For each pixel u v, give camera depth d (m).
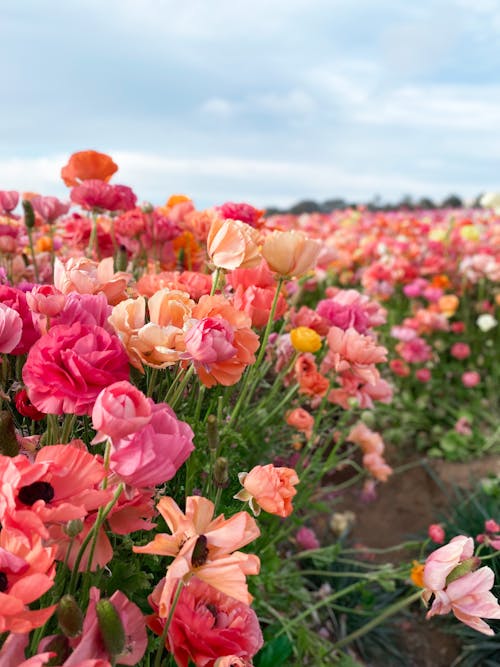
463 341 5.72
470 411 5.14
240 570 1.00
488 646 2.90
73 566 1.04
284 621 2.47
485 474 4.38
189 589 1.19
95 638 0.88
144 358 1.20
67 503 0.88
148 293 1.72
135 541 1.43
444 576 1.50
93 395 1.05
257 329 2.12
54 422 1.32
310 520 3.81
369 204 16.36
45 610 0.81
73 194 2.49
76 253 2.66
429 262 5.83
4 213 2.67
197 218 2.67
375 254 5.98
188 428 1.04
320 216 9.85
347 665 2.59
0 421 1.08
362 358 2.12
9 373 1.55
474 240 6.08
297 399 2.66
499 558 2.24
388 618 3.21
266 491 1.30
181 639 1.10
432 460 4.64
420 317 4.94
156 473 0.95
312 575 3.38
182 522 1.04
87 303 1.26
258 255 1.59
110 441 0.92
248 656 1.15
